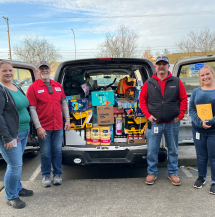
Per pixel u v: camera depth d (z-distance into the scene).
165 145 3.14
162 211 2.25
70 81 3.59
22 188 2.63
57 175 2.90
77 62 3.03
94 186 2.83
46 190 2.73
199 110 2.59
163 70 2.65
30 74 3.38
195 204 2.37
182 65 3.25
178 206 2.33
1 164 4.05
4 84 2.29
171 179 2.88
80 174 3.54
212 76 2.56
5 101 2.17
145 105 2.80
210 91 2.55
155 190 2.69
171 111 2.63
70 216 2.20
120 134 3.11
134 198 2.51
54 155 2.83
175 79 2.67
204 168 2.72
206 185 2.82
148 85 2.73
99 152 2.89
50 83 2.77
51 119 2.71
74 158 2.83
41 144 2.76
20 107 2.35
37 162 4.11
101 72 4.54
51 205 2.40
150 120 2.70
